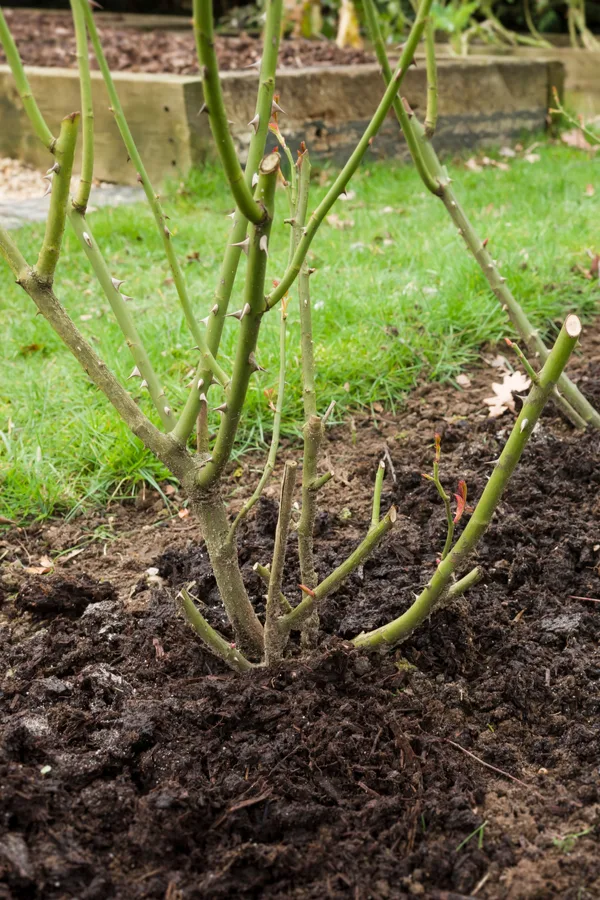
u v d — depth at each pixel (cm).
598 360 357
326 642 200
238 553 249
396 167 724
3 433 311
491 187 626
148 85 637
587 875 158
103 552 267
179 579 245
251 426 321
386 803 168
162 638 215
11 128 735
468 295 392
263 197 143
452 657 207
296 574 237
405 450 309
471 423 322
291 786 171
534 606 227
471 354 368
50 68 730
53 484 292
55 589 234
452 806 170
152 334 378
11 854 154
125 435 305
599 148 707
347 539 253
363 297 400
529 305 391
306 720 184
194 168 640
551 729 191
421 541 252
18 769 168
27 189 676
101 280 182
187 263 492
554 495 272
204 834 164
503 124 826
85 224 179
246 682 192
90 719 186
